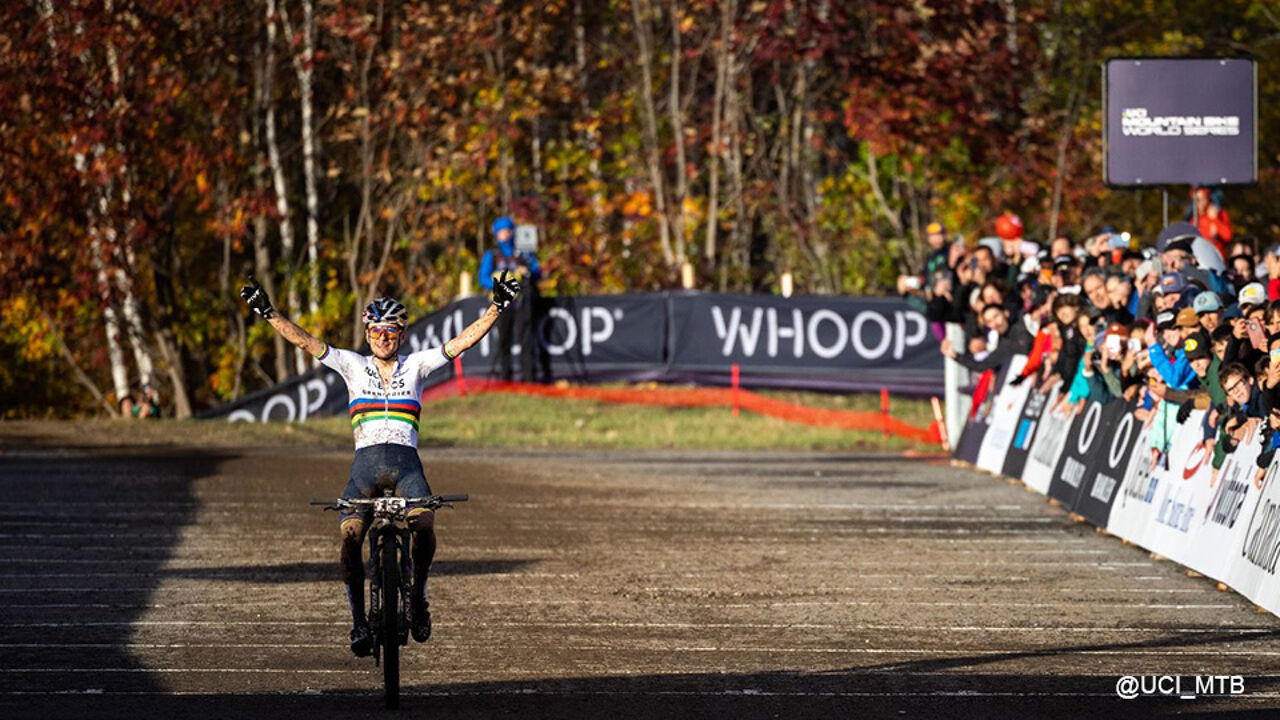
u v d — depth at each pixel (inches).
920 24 3978.8
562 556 1667.1
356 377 1112.2
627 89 4596.5
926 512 2022.6
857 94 3986.2
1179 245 1987.0
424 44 3897.6
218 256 4699.8
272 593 1450.5
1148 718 1027.9
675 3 4138.8
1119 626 1334.9
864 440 2962.6
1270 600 1366.9
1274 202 4606.3
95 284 3617.1
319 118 4552.2
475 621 1334.9
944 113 4092.0
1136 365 1792.6
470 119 4062.5
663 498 2135.8
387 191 4458.7
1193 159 2388.0
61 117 3472.0
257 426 3102.9
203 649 1218.6
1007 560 1665.8
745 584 1515.7
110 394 4894.2
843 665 1179.3
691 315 3356.3
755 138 4694.9
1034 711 1043.3
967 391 2783.0
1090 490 1950.1
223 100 3693.4
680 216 4173.2
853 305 3339.1
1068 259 2281.0
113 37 3454.7
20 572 1552.7
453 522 1900.8
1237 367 1439.5
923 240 4343.0
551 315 3356.3
